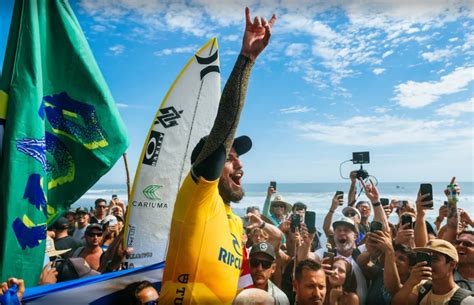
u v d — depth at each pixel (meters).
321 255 3.96
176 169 3.15
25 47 2.76
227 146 1.63
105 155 3.19
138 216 3.05
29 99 2.71
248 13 1.67
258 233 3.38
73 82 3.13
